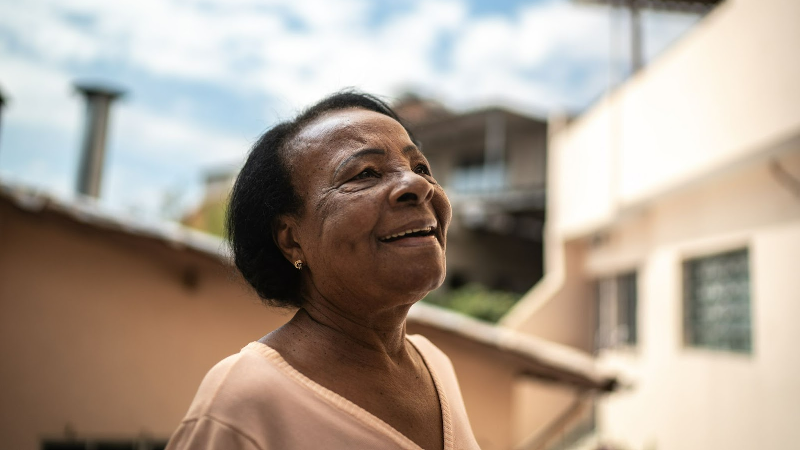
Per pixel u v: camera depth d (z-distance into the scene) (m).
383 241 1.11
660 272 8.01
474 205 13.50
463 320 5.01
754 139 5.58
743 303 6.42
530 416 9.57
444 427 1.22
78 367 4.28
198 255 4.36
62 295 4.32
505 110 13.07
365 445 1.04
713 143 6.27
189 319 4.51
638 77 8.08
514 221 13.80
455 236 14.60
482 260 14.84
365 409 1.11
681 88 6.98
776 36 5.29
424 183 1.12
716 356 6.63
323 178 1.17
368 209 1.10
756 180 6.09
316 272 1.18
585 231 10.00
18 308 4.23
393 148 1.19
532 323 10.49
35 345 4.23
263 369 1.08
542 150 13.85
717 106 6.23
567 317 10.68
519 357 4.79
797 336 5.36
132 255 4.48
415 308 4.92
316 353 1.16
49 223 4.31
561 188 11.03
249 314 4.61
